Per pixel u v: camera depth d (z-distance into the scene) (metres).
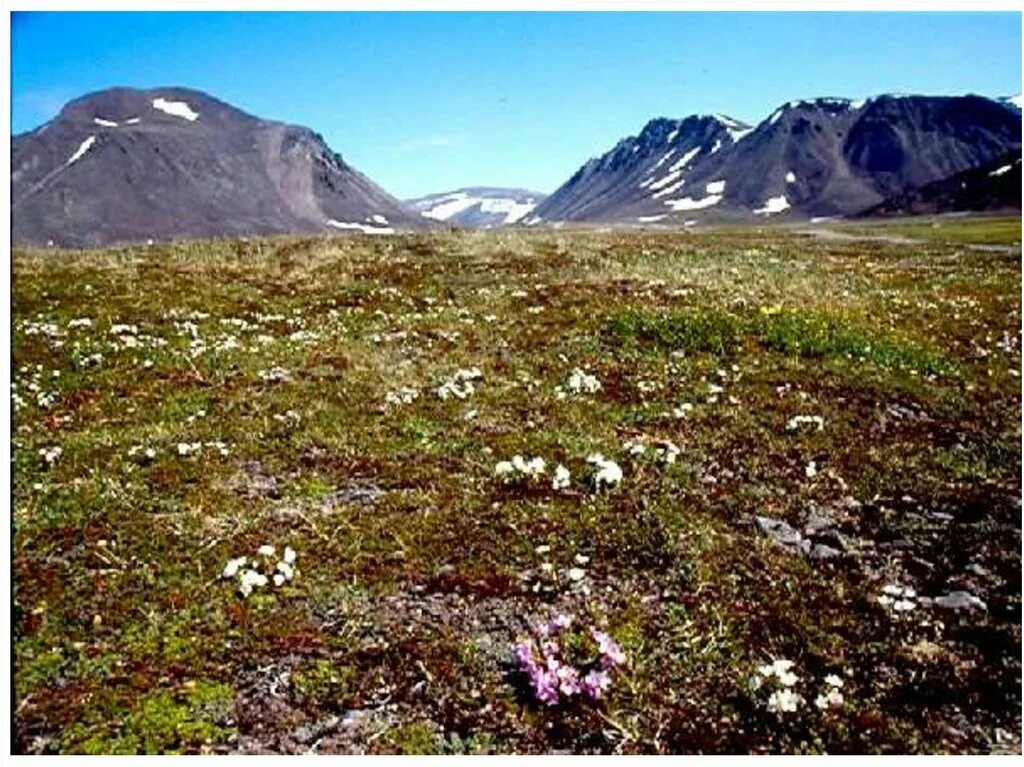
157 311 24.61
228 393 17.03
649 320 22.34
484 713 7.94
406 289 29.38
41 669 8.17
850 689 8.41
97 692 7.89
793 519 12.15
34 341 20.66
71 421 15.45
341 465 13.39
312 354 20.11
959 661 8.89
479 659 8.65
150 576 9.76
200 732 7.49
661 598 9.88
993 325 26.83
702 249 43.72
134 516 11.24
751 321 22.27
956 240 71.94
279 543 10.65
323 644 8.76
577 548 10.88
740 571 10.51
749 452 14.66
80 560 10.15
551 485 12.76
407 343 21.50
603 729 7.80
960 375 20.47
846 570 10.75
